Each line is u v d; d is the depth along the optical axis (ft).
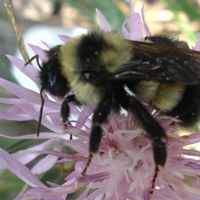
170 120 0.17
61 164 0.20
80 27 0.36
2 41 0.33
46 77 0.17
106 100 0.17
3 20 0.34
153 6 0.37
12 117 0.18
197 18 0.30
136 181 0.17
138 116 0.16
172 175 0.17
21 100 0.18
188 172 0.18
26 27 0.35
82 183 0.17
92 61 0.16
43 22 0.37
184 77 0.16
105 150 0.18
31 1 0.38
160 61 0.16
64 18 0.37
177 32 0.19
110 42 0.16
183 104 0.17
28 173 0.17
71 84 0.17
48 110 0.18
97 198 0.17
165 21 0.36
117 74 0.16
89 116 0.18
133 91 0.17
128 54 0.16
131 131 0.17
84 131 0.17
